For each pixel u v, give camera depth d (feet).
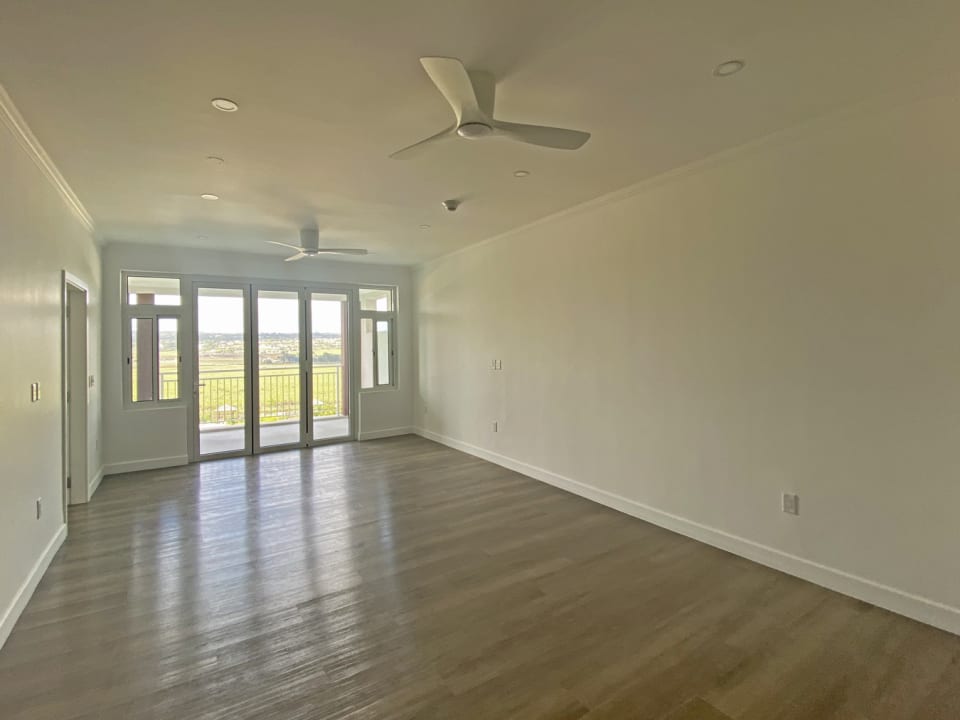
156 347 18.17
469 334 19.57
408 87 7.36
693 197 11.01
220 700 6.28
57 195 11.00
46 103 7.63
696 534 11.23
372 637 7.61
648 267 12.10
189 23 5.79
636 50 6.57
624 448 12.96
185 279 18.67
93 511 13.33
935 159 7.57
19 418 8.56
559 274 14.90
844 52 6.66
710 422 10.84
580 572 9.72
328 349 22.80
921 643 7.34
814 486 9.11
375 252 20.27
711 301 10.71
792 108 8.27
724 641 7.46
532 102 7.98
